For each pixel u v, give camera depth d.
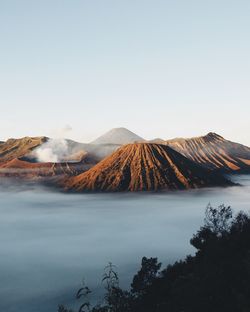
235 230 39.38
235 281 25.52
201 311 23.64
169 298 29.55
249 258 27.59
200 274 28.08
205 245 41.59
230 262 28.95
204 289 24.98
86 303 27.28
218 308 23.36
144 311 31.58
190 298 24.77
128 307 31.34
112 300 30.58
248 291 23.44
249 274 25.30
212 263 30.89
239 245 35.25
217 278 25.89
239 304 22.25
